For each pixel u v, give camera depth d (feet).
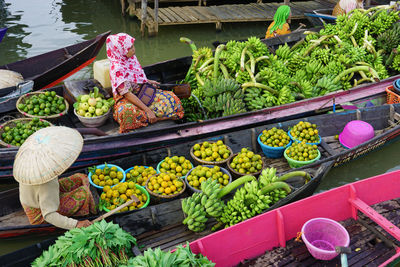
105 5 43.34
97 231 11.37
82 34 34.86
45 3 43.09
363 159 19.62
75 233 11.49
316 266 12.78
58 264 10.82
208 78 22.16
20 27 35.68
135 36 35.45
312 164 15.98
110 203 14.29
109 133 18.17
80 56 24.02
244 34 37.60
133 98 17.21
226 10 39.73
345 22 27.58
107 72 19.62
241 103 19.62
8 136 16.37
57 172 11.55
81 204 13.42
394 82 22.25
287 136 18.24
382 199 15.25
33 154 11.56
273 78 20.94
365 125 18.86
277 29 28.07
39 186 11.94
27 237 14.15
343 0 32.27
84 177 14.43
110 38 16.56
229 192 15.06
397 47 26.25
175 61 23.82
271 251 13.38
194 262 10.39
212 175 15.19
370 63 25.32
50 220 12.21
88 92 19.53
